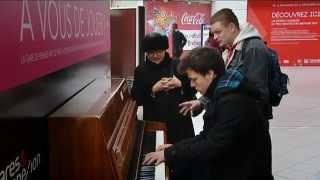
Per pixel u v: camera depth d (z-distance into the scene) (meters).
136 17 3.46
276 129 5.76
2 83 0.94
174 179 1.99
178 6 14.90
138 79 2.88
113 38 3.46
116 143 1.56
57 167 1.39
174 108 2.84
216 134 1.70
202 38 13.48
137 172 1.79
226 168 1.79
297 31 14.41
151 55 2.84
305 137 5.36
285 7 14.30
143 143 2.31
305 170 4.15
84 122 1.38
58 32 1.32
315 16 14.26
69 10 1.45
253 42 2.50
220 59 1.80
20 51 1.02
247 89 1.77
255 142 1.78
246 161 1.77
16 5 0.99
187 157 1.77
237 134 1.70
